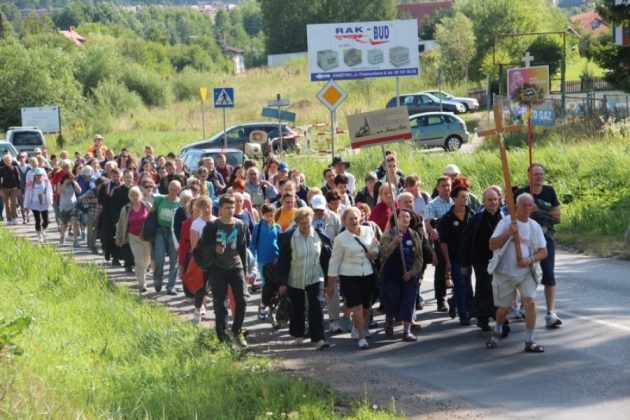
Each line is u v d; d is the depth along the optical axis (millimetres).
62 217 43344
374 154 60875
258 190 35719
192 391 18172
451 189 25578
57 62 124688
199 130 107812
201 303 26312
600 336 22734
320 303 23406
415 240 23656
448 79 130625
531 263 21562
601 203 42688
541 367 20406
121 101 123688
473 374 20172
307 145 79875
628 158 47719
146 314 26344
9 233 41875
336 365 21453
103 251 39562
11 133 81562
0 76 119562
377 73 80188
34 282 30312
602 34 100812
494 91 114500
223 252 23156
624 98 75562
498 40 128875
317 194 27562
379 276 23703
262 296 26422
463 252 23656
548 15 145250
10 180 53312
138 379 19062
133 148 94562
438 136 80000
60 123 104500
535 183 24219
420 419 17078
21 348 19484
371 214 27141
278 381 18922
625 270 32000
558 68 124250
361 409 17062
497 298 22031
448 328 24750
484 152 57781
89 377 18859
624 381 19000
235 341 23297
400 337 24094
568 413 17156
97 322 24828
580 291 28375
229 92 55812
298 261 23453
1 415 14961
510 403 17953
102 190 37656
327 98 46375
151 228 31547
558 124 66562
